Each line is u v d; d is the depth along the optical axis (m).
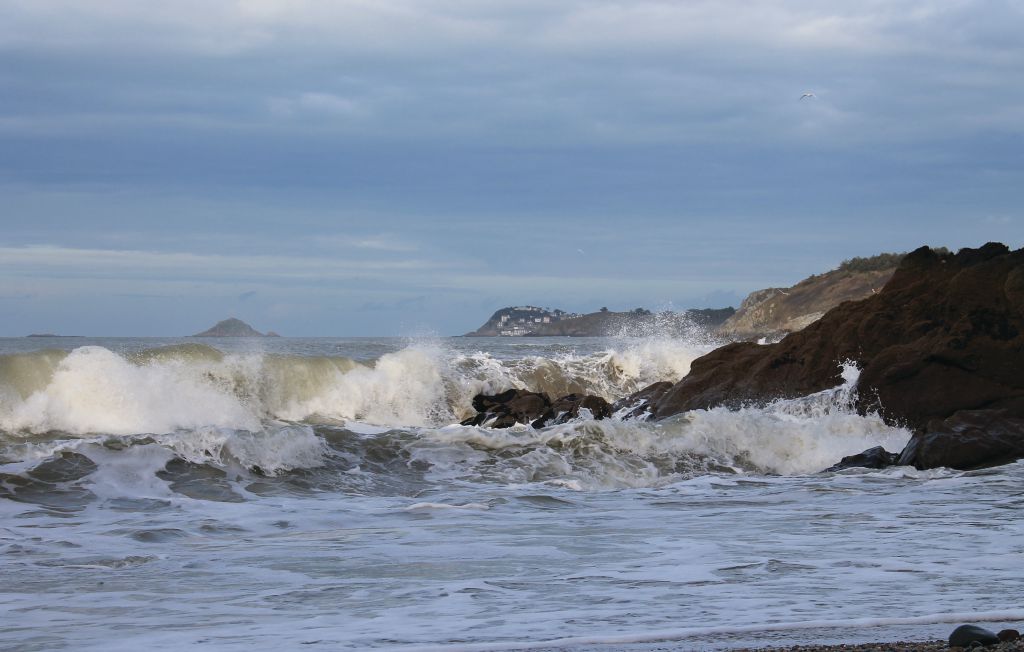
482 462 17.84
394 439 18.47
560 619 7.57
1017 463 17.30
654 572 9.38
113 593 8.72
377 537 11.46
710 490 15.90
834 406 21.66
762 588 8.63
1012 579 8.95
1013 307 21.62
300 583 9.05
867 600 8.12
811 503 14.29
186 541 11.32
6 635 7.29
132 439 16.12
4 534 11.67
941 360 21.17
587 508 13.96
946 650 6.32
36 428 18.78
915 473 17.11
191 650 6.79
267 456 16.55
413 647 6.70
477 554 10.38
